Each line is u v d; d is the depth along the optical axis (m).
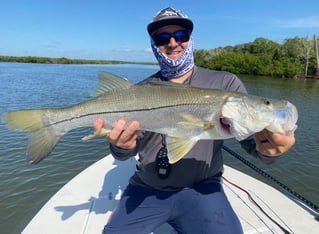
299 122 4.28
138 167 0.94
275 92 8.16
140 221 0.86
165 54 0.92
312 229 0.99
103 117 0.79
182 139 0.75
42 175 2.16
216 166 0.89
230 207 0.86
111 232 0.84
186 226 0.85
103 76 0.80
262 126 0.69
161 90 0.78
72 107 0.80
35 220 1.02
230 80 0.90
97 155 2.56
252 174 2.42
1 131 3.11
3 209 1.74
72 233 0.96
